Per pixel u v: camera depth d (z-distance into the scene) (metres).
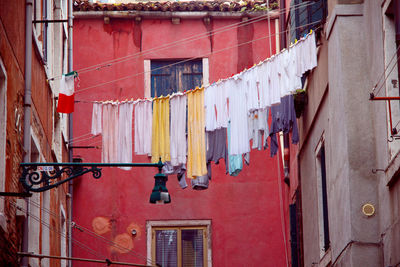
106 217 21.89
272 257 21.64
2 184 12.31
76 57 22.91
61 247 19.91
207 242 21.78
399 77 13.32
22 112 14.09
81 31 23.06
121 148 18.38
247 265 21.61
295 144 19.22
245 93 17.38
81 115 22.48
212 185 22.12
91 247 21.69
